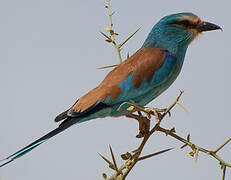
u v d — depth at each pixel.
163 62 11.16
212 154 6.82
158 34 11.67
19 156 8.66
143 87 10.75
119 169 6.96
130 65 10.84
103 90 10.34
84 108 10.09
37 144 8.98
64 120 9.98
